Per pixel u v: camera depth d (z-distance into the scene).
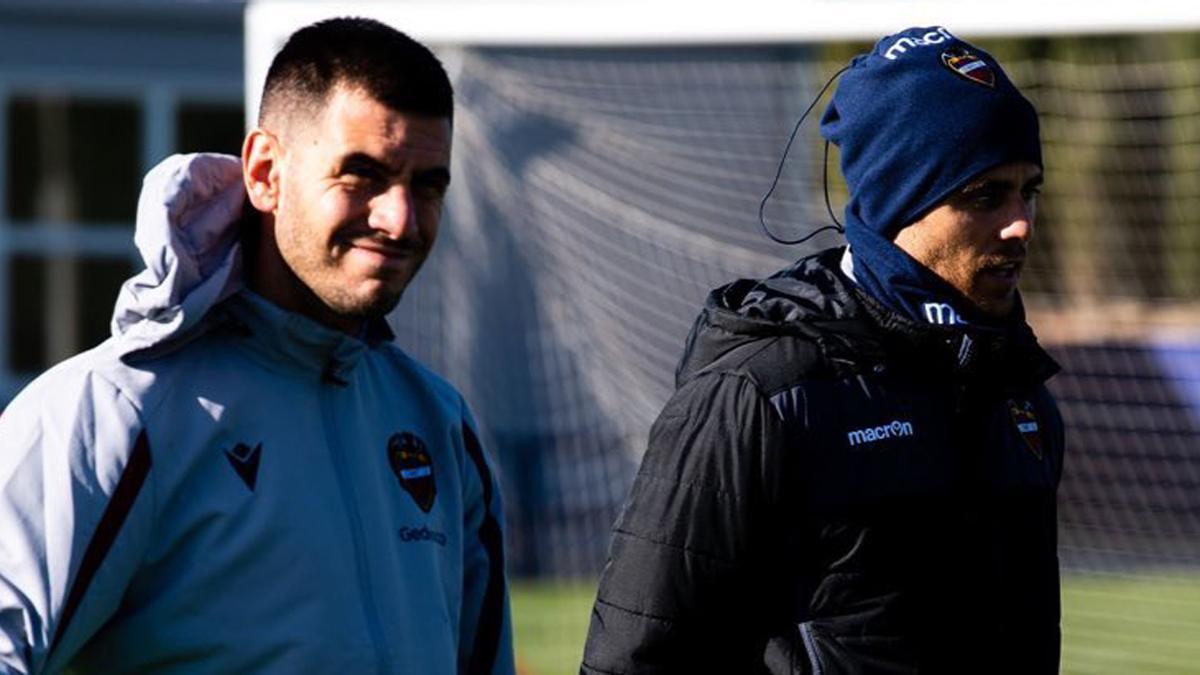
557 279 25.36
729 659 9.73
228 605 8.58
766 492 9.53
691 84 25.78
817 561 9.58
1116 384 28.47
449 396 9.99
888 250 10.01
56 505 8.28
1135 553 28.08
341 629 8.77
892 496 9.58
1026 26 22.58
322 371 9.09
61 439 8.39
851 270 10.30
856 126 10.16
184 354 8.81
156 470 8.53
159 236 8.59
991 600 9.74
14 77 44.06
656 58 25.80
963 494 9.73
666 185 25.56
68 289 45.09
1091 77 29.78
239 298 8.92
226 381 8.84
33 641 8.20
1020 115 9.98
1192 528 27.88
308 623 8.68
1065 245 30.44
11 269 44.62
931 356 9.78
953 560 9.66
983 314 10.13
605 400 25.12
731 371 9.71
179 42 45.06
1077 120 29.94
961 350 9.76
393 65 8.73
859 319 9.82
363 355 9.26
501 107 25.45
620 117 25.75
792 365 9.66
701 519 9.55
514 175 25.44
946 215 9.92
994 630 9.73
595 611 9.88
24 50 44.06
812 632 9.54
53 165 44.69
